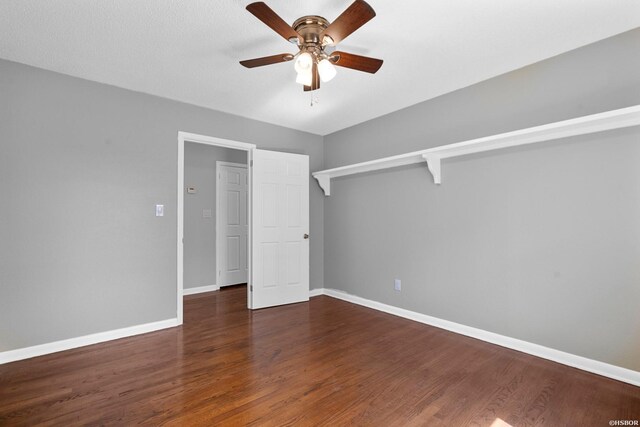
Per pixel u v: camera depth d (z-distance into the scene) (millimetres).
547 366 2432
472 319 3035
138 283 3180
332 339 2984
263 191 4031
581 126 2316
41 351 2674
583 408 1898
